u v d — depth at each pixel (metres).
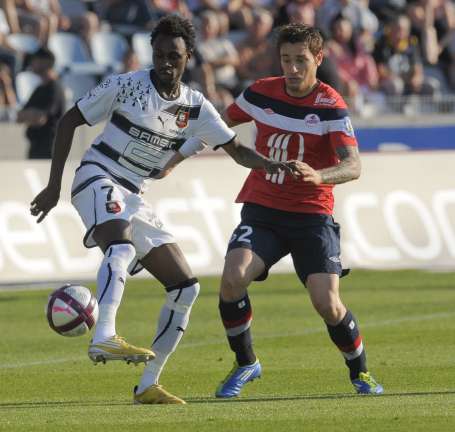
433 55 79.56
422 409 23.77
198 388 28.56
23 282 51.41
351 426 21.92
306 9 74.44
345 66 73.44
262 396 26.95
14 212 51.78
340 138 26.30
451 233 56.88
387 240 56.09
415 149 65.00
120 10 76.44
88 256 52.62
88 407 25.03
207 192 54.47
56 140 25.02
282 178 26.48
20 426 22.34
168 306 25.34
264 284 51.06
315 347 35.06
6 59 69.44
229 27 77.50
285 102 26.92
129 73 25.06
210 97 68.31
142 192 25.64
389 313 42.16
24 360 33.34
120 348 23.14
